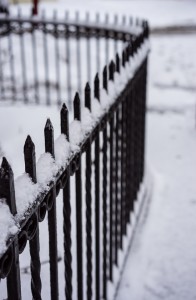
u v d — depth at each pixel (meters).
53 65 9.91
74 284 2.37
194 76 9.21
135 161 3.61
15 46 10.92
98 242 2.20
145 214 3.87
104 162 2.25
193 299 2.79
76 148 1.63
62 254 2.43
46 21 6.00
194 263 3.17
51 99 7.30
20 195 1.14
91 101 2.00
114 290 2.69
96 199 2.13
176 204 4.05
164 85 8.69
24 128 3.94
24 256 2.33
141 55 3.40
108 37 5.54
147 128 6.29
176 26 13.38
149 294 2.85
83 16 14.47
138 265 3.14
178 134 5.99
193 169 4.84
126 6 17.53
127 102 2.88
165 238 3.50
